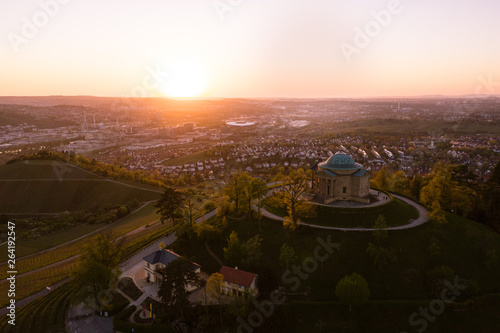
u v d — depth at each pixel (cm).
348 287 8825
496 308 9088
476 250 10719
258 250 10594
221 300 9275
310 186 15538
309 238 11094
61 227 19888
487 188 13088
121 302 9456
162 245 12019
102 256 10000
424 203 13775
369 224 11756
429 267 10112
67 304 9812
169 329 8338
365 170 13612
